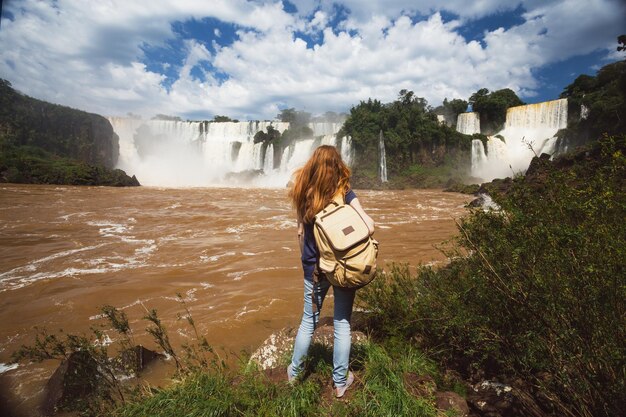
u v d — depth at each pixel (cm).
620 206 203
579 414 208
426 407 229
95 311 656
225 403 232
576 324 206
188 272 883
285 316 629
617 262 188
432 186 5716
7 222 1563
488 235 273
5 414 370
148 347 516
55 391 368
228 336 555
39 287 771
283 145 7025
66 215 1803
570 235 200
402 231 1505
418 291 386
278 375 283
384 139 6606
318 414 230
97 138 7212
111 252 1080
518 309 248
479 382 281
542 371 250
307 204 233
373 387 240
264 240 1266
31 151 5769
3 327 592
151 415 240
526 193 262
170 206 2334
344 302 239
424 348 335
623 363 179
